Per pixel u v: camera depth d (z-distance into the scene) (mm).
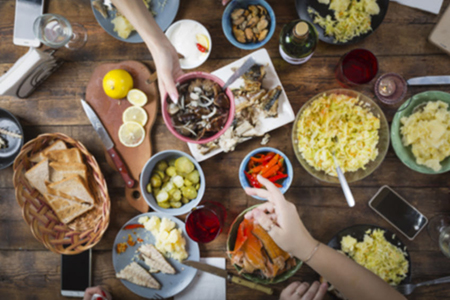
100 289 1639
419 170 1545
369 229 1602
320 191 1685
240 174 1603
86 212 1666
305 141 1619
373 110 1617
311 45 1536
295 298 1494
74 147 1706
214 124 1246
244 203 1703
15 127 1743
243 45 1623
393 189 1668
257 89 1599
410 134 1564
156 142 1730
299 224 1326
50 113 1762
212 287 1698
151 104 1689
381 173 1670
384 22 1669
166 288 1676
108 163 1716
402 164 1664
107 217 1573
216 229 1558
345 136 1625
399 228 1635
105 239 1735
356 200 1675
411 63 1667
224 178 1708
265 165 1582
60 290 1749
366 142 1607
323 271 1354
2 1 1750
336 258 1345
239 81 1645
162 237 1618
